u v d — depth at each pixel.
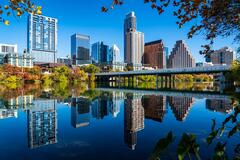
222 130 2.80
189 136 2.11
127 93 51.16
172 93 50.75
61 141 13.18
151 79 147.62
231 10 4.07
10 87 65.44
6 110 25.22
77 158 10.35
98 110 25.95
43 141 13.27
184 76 162.50
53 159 10.23
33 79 97.50
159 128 16.31
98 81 135.25
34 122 18.91
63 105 29.94
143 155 10.72
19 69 99.62
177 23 4.34
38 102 32.59
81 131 15.80
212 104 30.34
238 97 2.79
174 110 25.53
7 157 10.48
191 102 33.06
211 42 4.85
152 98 39.94
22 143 12.79
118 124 18.08
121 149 11.59
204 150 10.43
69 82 110.94
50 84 88.81
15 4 3.11
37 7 3.26
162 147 2.05
